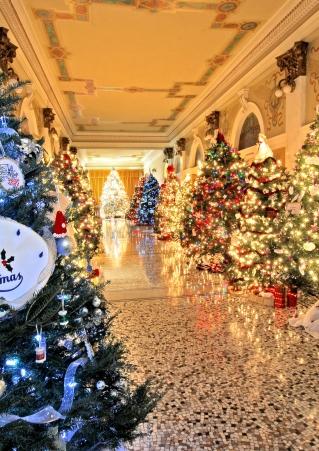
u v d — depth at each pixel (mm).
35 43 5797
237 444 2170
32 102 6598
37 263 1338
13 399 1269
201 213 6828
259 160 5180
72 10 4988
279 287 4543
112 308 4723
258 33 5688
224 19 5254
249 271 5004
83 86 8227
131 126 12664
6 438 1288
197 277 6422
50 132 8391
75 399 1590
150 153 19359
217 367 3092
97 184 25641
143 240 12219
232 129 7832
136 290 5598
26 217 1377
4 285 1269
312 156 3967
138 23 5355
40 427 1443
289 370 3016
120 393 1796
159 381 2875
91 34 5711
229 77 7406
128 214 22344
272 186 4844
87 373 1634
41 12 5027
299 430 2281
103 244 11250
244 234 5102
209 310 4574
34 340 1444
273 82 5941
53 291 1413
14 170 1350
